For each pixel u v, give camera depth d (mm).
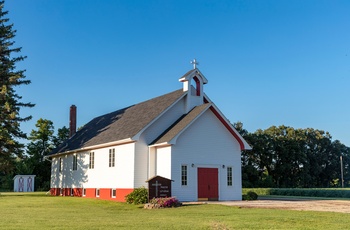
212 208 22812
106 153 34688
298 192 46312
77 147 39594
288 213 19219
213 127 31656
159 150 30594
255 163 75188
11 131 42125
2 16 45938
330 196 41750
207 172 30688
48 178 69375
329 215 18141
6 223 16156
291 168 75688
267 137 74938
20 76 43469
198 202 27844
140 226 14883
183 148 29844
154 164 30781
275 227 14367
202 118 31234
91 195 36656
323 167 84125
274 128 77312
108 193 33594
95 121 45406
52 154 45625
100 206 26250
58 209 23922
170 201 24953
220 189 31047
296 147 76000
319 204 25688
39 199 34469
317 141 82250
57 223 16094
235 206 23703
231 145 32344
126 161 31375
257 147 72750
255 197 31859
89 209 23953
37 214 20516
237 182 32031
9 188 66375
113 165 33344
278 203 26734
